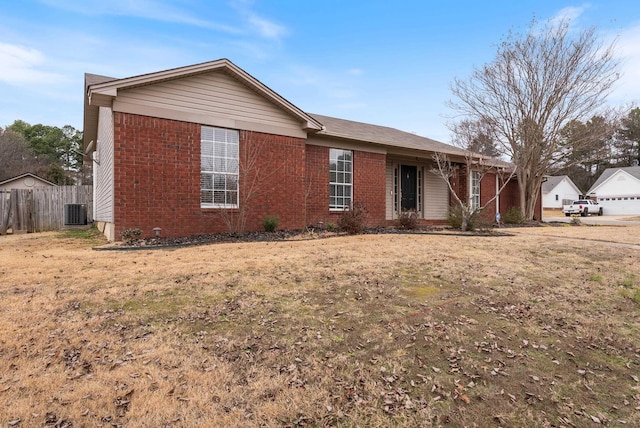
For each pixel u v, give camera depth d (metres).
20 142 36.84
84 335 3.21
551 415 2.27
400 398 2.40
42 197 12.69
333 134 11.31
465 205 13.08
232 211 9.26
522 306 4.16
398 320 3.67
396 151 13.43
